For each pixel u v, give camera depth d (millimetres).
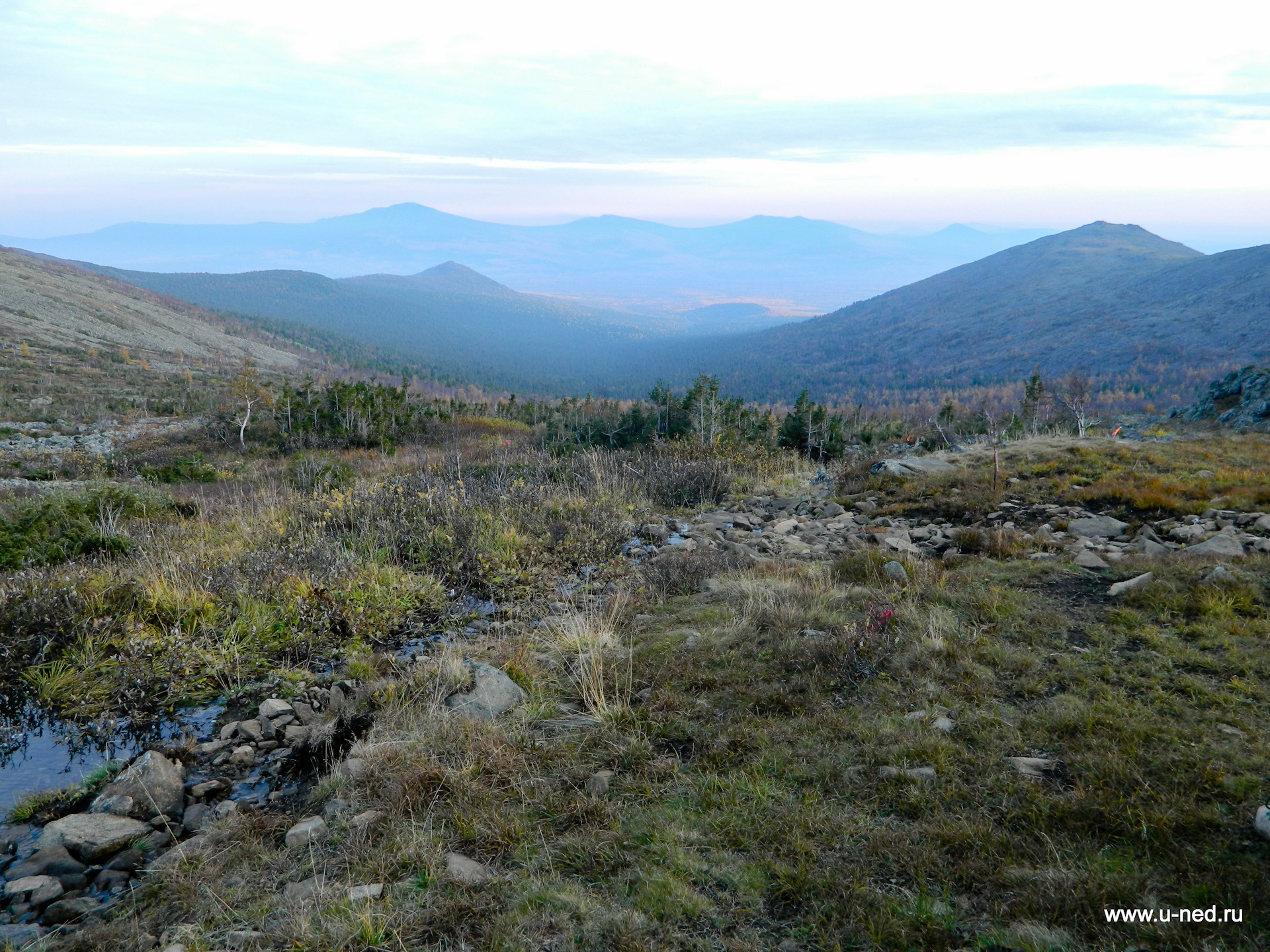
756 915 2773
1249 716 3871
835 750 3891
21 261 196875
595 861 3152
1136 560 6727
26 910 3166
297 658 6184
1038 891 2727
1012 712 4137
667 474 14172
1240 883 2664
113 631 6133
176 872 3293
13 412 48562
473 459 22609
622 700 4730
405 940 2730
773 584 6898
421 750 4156
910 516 10742
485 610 7531
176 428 41750
